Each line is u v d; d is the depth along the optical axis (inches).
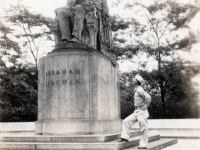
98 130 394.3
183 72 1000.2
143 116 353.7
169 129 647.8
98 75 410.9
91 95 408.5
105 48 480.1
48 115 416.8
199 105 987.9
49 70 422.0
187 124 652.7
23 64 1079.0
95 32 452.4
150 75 1005.2
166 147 455.2
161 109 1005.8
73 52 415.8
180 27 1034.1
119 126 473.1
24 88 1036.5
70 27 451.5
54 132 402.3
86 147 337.1
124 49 1050.7
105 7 497.0
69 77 411.5
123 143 346.6
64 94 410.6
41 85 445.1
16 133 652.7
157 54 1033.5
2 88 1025.5
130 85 1021.8
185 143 530.0
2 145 366.3
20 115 1040.2
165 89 1005.2
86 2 459.8
